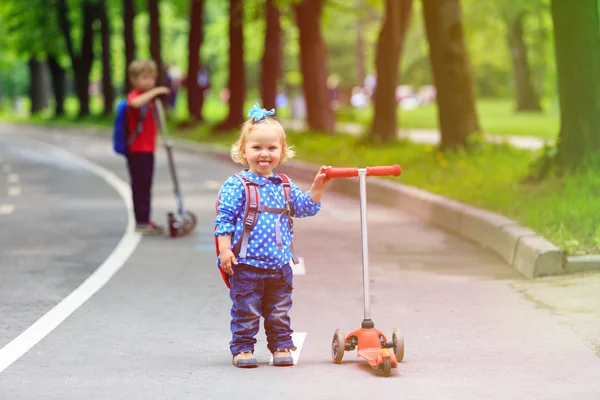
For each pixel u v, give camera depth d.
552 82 111.88
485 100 172.88
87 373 12.36
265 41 68.06
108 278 19.25
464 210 25.03
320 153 49.28
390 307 16.39
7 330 14.80
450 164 37.28
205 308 16.47
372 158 43.44
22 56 124.44
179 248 23.20
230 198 12.53
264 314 12.84
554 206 23.20
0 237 25.17
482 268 20.08
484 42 122.75
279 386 11.67
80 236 25.30
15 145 74.81
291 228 12.79
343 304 16.72
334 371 12.37
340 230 26.39
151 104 25.56
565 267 18.61
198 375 12.23
